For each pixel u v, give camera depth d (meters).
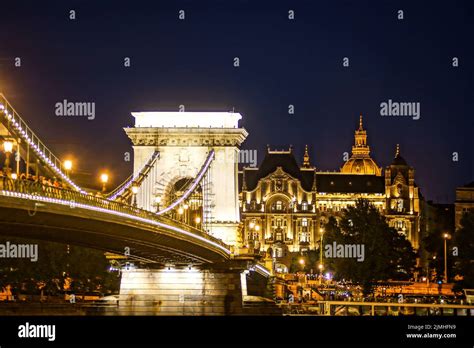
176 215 183.00
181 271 177.50
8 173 94.62
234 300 176.38
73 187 116.56
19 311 163.62
